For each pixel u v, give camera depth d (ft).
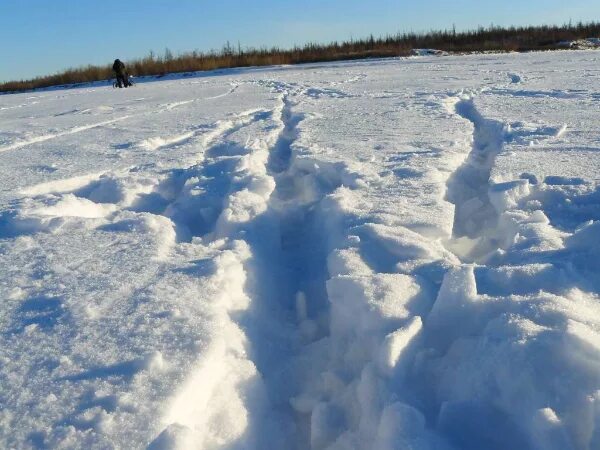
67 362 6.82
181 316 7.78
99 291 8.71
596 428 5.01
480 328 6.82
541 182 12.28
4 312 8.25
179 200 14.37
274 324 8.82
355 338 7.56
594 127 18.35
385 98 32.71
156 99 45.65
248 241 10.83
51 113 40.09
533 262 8.38
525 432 5.35
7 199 14.24
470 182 14.71
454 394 6.13
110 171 17.52
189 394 6.23
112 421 5.76
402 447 5.25
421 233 10.30
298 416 7.11
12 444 5.56
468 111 26.35
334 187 14.47
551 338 5.89
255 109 31.76
